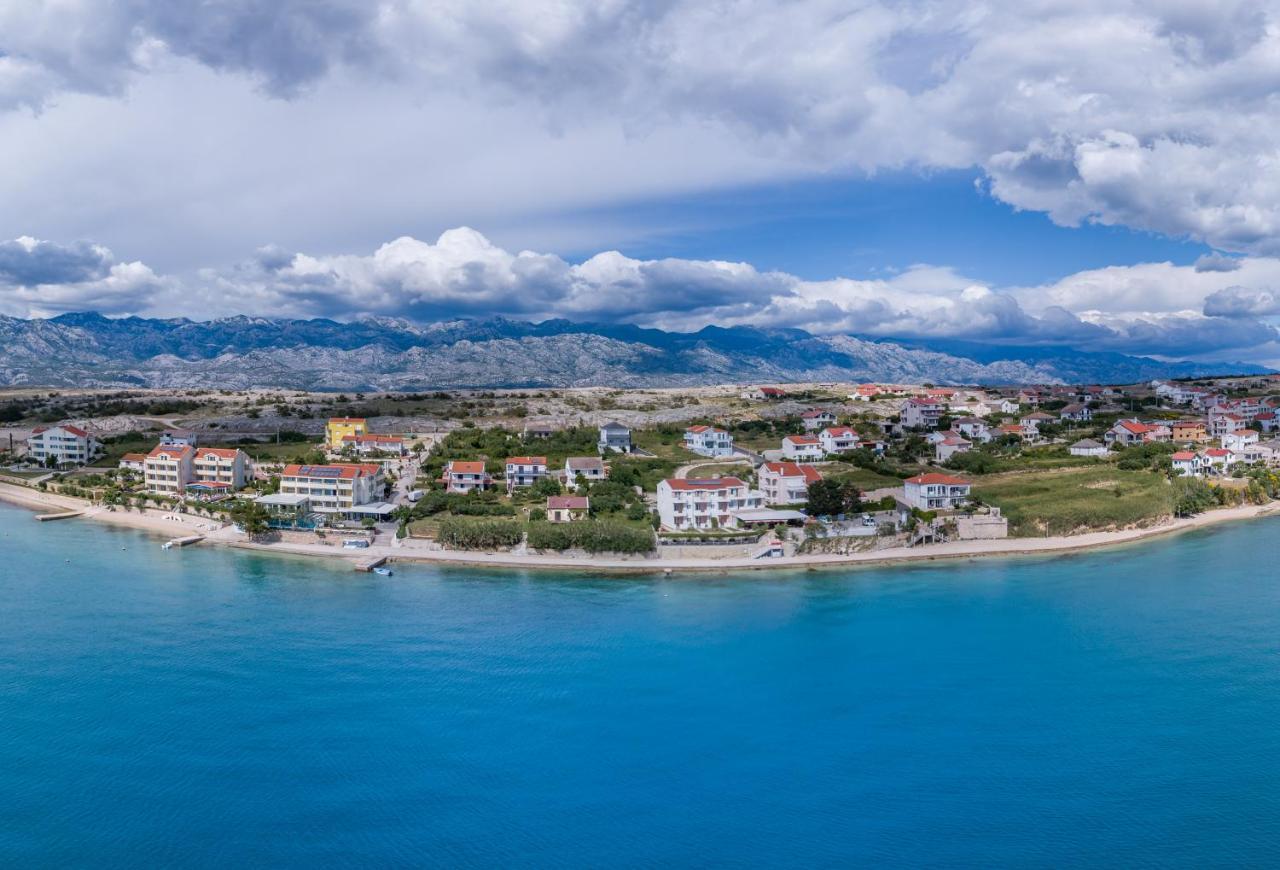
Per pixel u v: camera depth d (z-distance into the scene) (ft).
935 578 388.78
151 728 238.48
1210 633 313.73
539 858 188.85
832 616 333.21
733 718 247.70
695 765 223.51
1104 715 249.75
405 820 200.64
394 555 416.87
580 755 227.81
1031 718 247.91
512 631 313.73
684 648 298.56
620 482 521.24
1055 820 200.95
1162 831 196.95
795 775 219.41
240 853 189.06
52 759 222.89
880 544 432.66
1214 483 567.18
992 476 561.02
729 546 416.87
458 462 535.60
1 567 399.24
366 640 304.09
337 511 484.33
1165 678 273.95
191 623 320.50
